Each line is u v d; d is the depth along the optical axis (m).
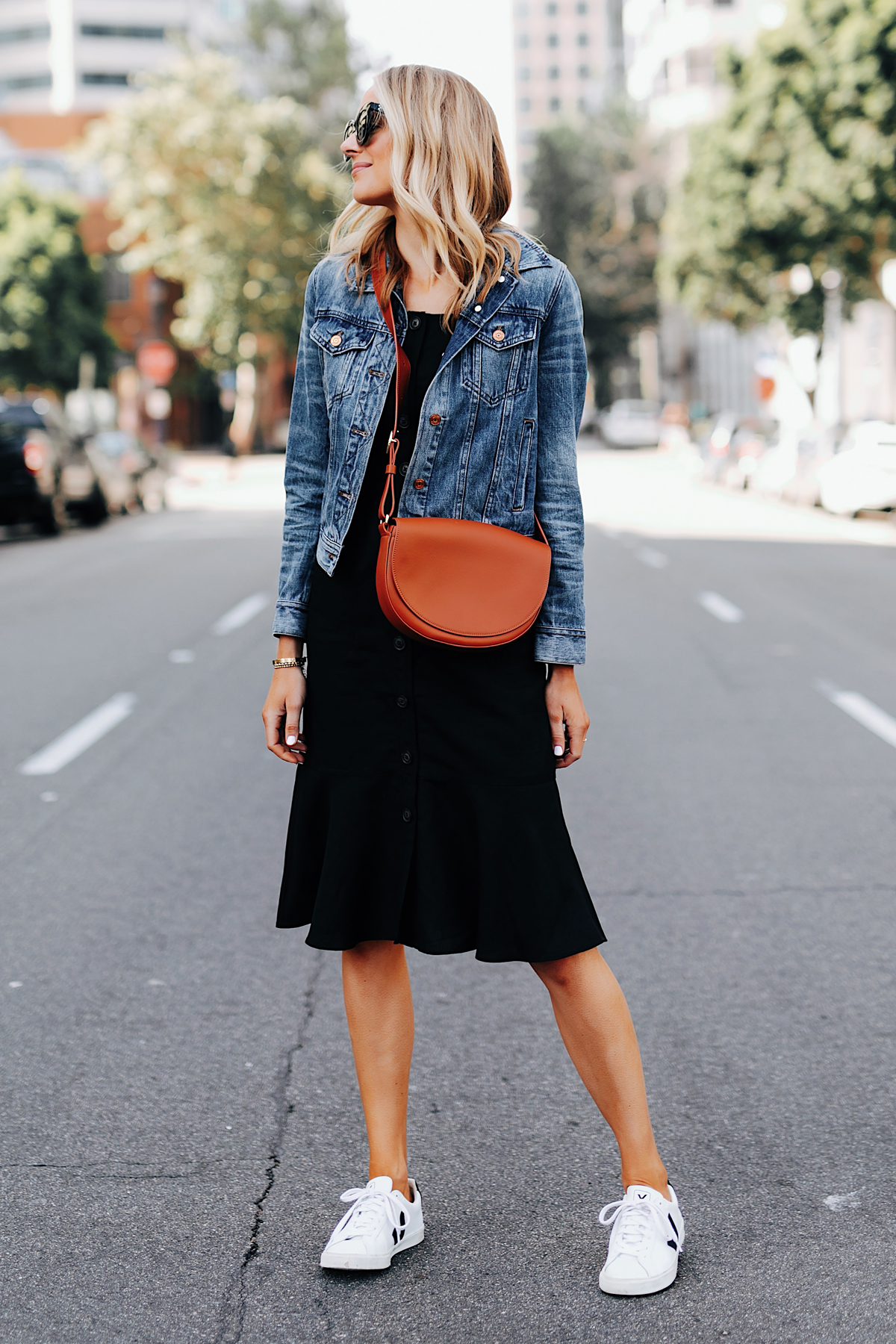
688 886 4.92
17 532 23.91
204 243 49.84
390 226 2.53
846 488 22.06
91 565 17.25
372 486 2.49
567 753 2.59
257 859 5.30
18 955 4.31
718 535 20.06
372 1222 2.51
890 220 32.41
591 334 70.44
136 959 4.26
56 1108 3.25
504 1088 3.34
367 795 2.52
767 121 33.81
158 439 41.59
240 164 49.25
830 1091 3.29
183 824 5.82
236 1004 3.90
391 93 2.42
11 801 6.25
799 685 8.94
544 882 2.50
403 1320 2.35
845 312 39.59
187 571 16.27
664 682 9.09
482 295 2.43
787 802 6.09
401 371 2.45
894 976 4.05
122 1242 2.63
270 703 2.61
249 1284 2.47
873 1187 2.81
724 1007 3.83
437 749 2.50
